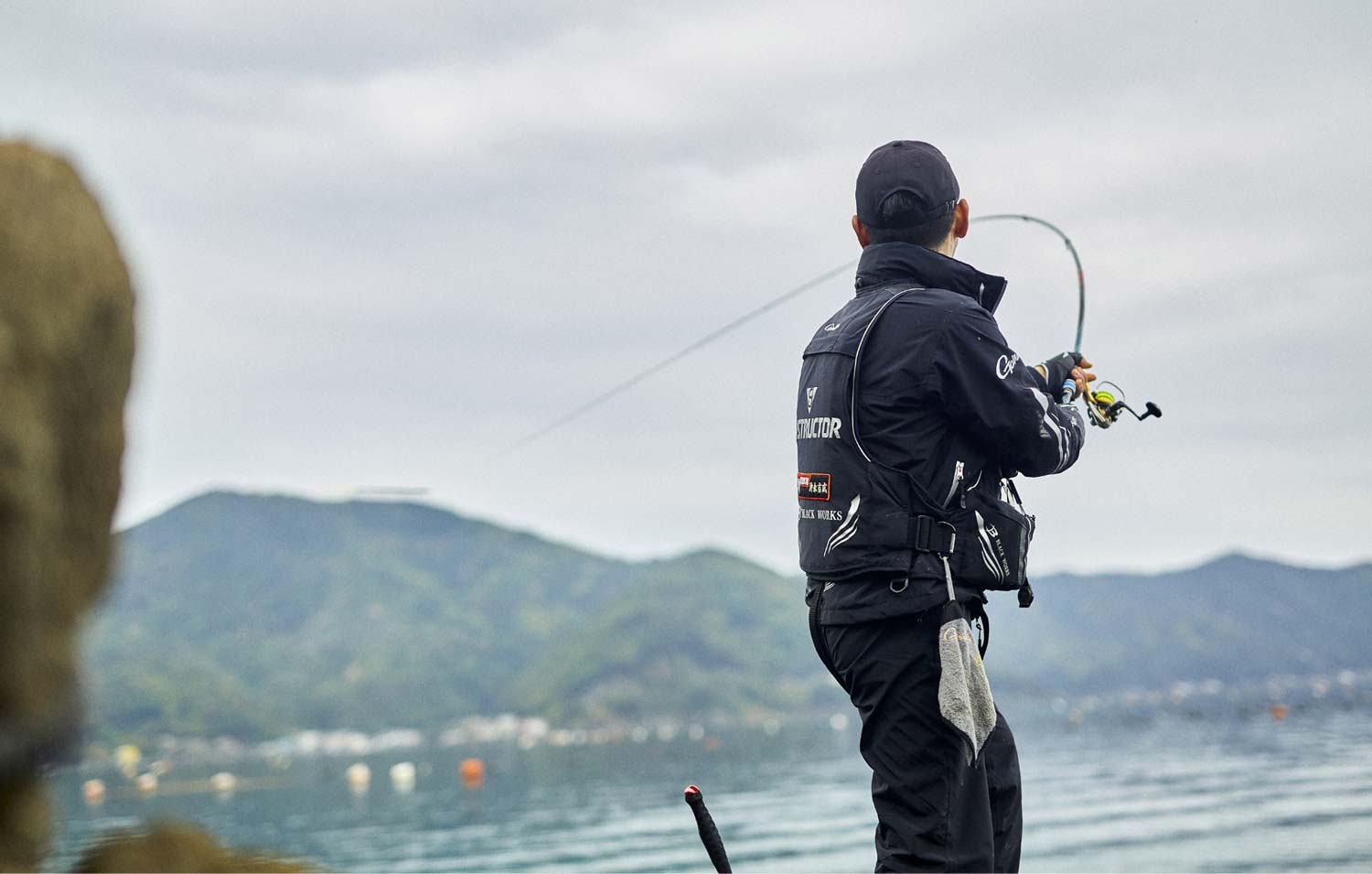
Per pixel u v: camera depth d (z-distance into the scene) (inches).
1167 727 1339.8
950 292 123.2
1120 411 142.1
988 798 116.0
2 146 29.6
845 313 126.8
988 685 116.6
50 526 27.5
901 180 129.1
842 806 724.7
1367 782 588.1
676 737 2475.4
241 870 31.0
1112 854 415.2
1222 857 385.1
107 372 29.2
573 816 768.3
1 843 26.9
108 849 30.0
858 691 121.5
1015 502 125.1
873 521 118.0
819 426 122.5
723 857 102.8
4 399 26.7
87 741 28.5
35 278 27.9
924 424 119.0
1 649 26.6
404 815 858.8
